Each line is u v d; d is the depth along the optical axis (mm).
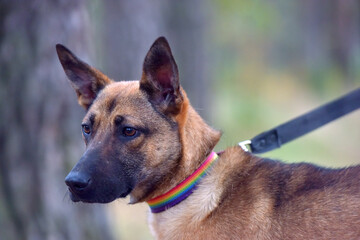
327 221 4770
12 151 7801
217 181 5133
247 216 4914
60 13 7777
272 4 36531
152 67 5148
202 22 20094
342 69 30500
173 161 5172
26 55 7691
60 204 7961
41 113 7793
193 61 19703
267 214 4891
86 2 8312
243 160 5289
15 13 7641
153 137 5133
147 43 16156
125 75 16109
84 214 8250
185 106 5141
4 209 7863
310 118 5844
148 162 5145
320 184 4984
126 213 12977
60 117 7895
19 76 7703
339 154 18922
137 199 5395
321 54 31781
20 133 7789
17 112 7750
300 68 39188
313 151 19406
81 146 8141
